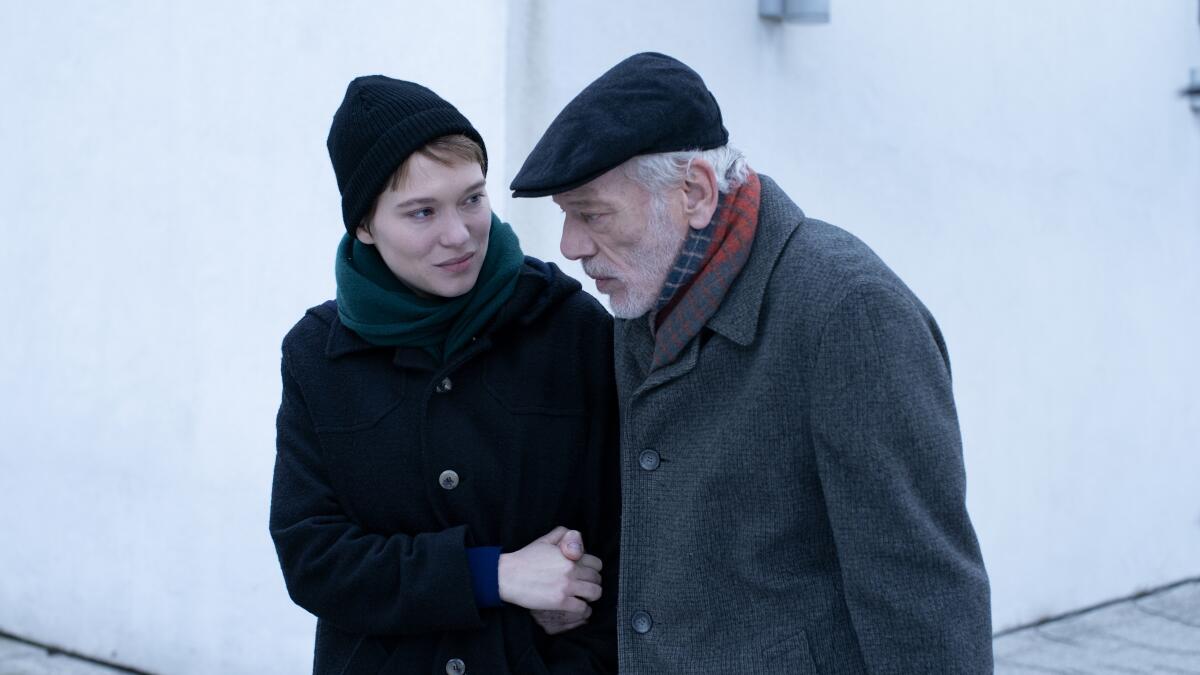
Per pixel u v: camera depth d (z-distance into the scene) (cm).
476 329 178
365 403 178
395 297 175
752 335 161
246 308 373
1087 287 509
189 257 392
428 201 167
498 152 298
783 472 159
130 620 419
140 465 413
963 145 445
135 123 409
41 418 451
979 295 454
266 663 376
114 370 421
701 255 164
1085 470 512
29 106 450
